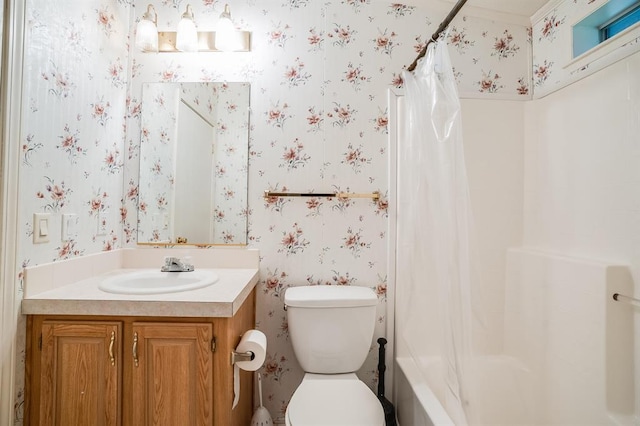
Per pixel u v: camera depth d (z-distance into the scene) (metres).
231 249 1.68
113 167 1.60
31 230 1.12
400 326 1.64
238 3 1.71
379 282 1.71
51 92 1.20
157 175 1.70
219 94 1.70
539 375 1.58
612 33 1.47
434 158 1.21
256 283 1.64
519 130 1.74
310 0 1.72
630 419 1.22
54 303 1.10
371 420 1.15
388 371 1.69
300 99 1.70
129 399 1.11
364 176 1.71
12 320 1.05
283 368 1.69
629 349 1.24
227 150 1.70
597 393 1.29
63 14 1.25
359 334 1.49
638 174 1.21
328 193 1.68
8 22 1.01
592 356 1.32
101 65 1.49
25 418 1.10
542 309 1.58
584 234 1.44
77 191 1.35
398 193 1.70
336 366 1.49
